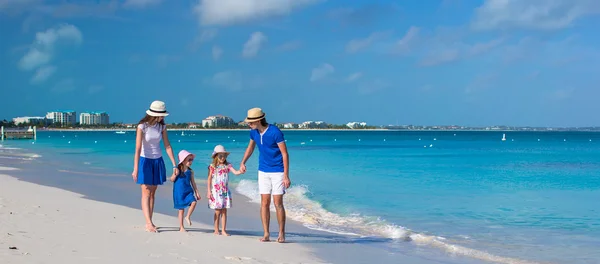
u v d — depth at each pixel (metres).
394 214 12.17
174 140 96.62
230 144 70.19
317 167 26.52
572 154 42.72
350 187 17.30
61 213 10.09
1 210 9.97
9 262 5.83
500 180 20.06
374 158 35.62
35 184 16.70
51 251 6.53
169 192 15.50
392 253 8.16
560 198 14.90
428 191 16.48
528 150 52.00
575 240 9.41
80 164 28.33
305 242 8.72
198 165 27.11
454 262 7.71
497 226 10.76
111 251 6.76
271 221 11.05
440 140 102.56
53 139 94.88
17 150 46.94
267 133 8.05
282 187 8.27
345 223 11.00
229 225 10.32
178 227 9.30
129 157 35.62
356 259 7.62
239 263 6.64
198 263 6.45
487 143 79.44
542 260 7.95
